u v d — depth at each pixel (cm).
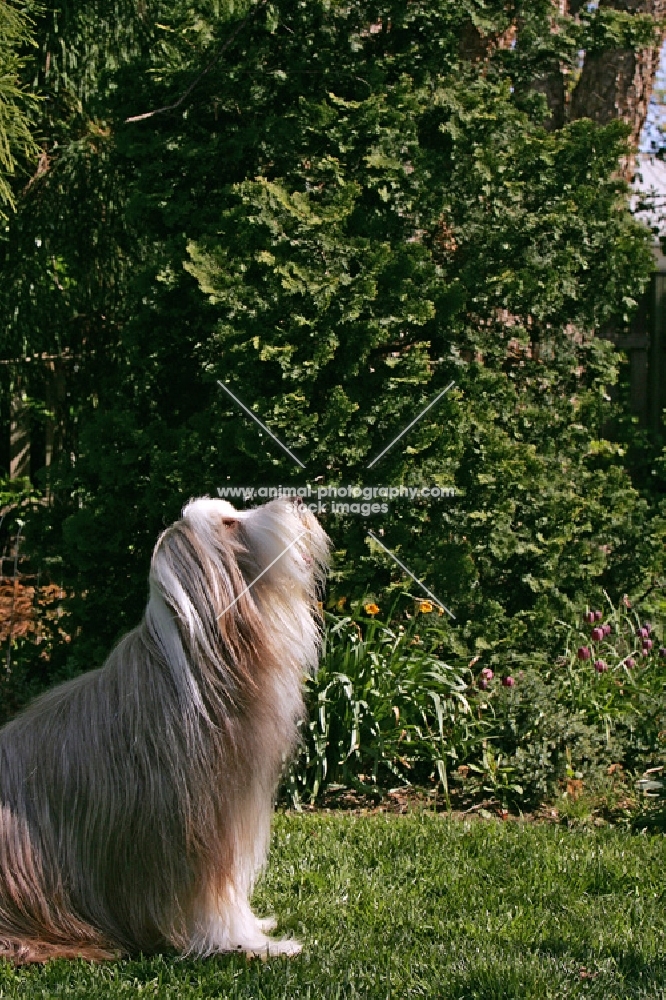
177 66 643
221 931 356
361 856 475
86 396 804
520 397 634
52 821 341
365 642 578
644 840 498
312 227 568
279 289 562
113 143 741
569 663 632
